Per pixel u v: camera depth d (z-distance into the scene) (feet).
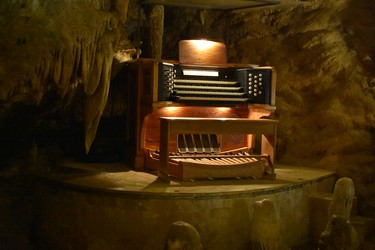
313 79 21.45
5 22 13.10
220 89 18.47
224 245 14.67
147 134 18.54
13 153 18.10
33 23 13.44
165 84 17.31
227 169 16.60
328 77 21.22
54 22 13.83
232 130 16.74
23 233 16.44
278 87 22.04
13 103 15.28
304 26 22.17
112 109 20.88
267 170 17.37
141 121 18.07
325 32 21.75
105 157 19.85
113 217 14.39
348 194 15.89
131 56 20.33
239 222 14.88
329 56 21.30
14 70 12.98
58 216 15.64
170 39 22.99
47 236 16.03
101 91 16.33
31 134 18.89
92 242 14.71
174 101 17.48
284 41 22.52
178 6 21.18
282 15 22.65
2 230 16.01
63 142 20.88
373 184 18.74
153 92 17.04
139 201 14.19
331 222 14.15
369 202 18.28
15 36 13.14
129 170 17.99
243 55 22.82
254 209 14.48
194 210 14.29
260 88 18.28
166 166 15.70
